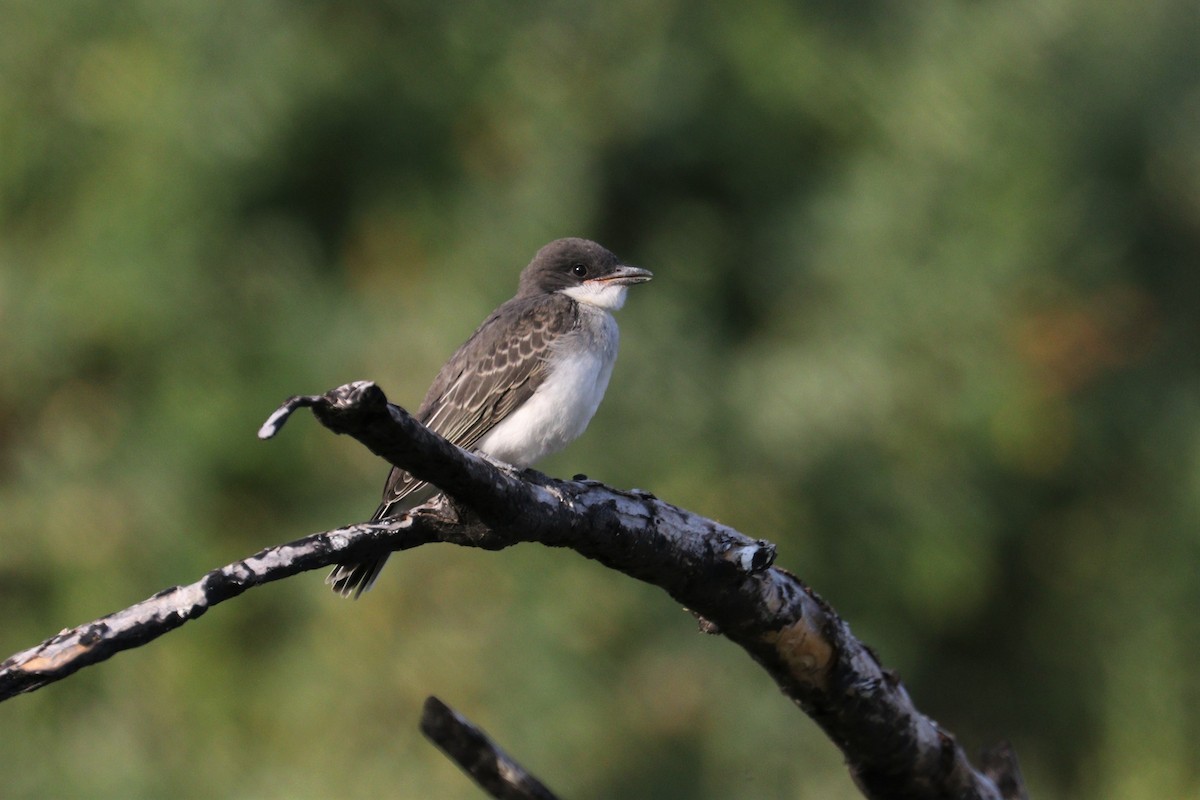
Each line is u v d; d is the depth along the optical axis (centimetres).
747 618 590
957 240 1384
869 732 612
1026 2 1438
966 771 635
